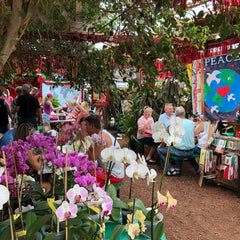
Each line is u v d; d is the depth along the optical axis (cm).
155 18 285
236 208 361
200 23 426
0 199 79
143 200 385
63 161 128
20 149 125
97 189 99
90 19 338
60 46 382
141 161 117
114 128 970
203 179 462
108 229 155
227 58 425
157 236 126
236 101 419
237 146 401
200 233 294
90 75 401
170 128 134
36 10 132
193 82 482
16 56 383
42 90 808
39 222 111
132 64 329
